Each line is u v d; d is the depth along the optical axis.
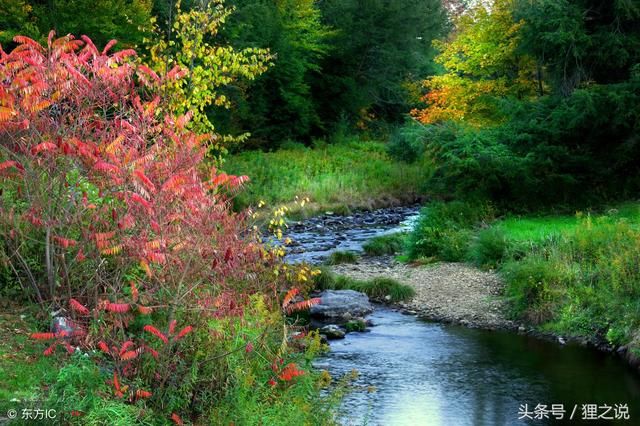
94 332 6.08
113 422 5.31
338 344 11.39
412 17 50.22
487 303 13.69
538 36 22.97
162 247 6.13
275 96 41.88
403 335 11.98
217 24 15.35
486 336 11.95
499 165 20.80
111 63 6.95
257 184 28.98
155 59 14.16
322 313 13.02
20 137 6.94
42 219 6.92
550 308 12.49
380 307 13.99
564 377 9.81
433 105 29.48
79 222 6.91
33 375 6.18
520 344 11.47
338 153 39.53
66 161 6.77
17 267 7.71
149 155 6.29
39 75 6.69
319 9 48.38
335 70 48.12
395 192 31.72
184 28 14.80
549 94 25.41
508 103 23.23
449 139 22.91
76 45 6.97
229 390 6.23
